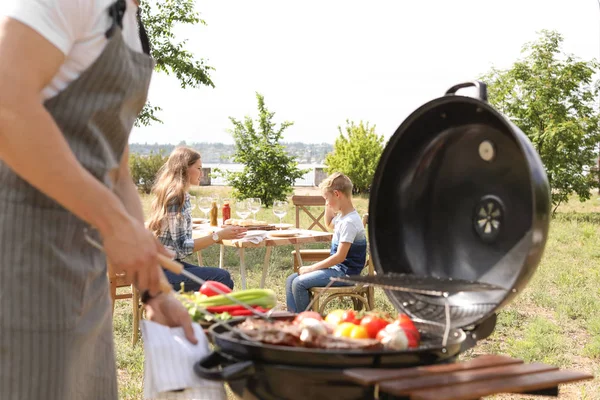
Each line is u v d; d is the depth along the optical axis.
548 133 19.83
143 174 26.45
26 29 1.18
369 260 5.53
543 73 20.66
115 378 1.71
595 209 22.22
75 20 1.26
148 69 1.48
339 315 1.66
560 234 12.70
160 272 1.42
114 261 1.26
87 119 1.34
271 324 1.55
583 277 7.77
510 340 5.17
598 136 20.05
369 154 27.86
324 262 5.26
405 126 1.76
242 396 1.46
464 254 1.66
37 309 1.34
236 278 7.76
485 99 1.59
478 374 1.27
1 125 1.17
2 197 1.33
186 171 5.13
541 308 6.45
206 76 17.05
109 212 1.22
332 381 1.32
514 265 1.49
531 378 1.26
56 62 1.23
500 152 1.57
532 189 1.37
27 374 1.35
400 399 1.27
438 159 1.75
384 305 6.39
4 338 1.33
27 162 1.18
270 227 6.38
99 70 1.33
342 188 5.35
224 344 1.49
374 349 1.39
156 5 16.97
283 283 7.52
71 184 1.20
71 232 1.38
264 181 18.59
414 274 1.75
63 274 1.37
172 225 5.05
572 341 5.32
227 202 7.02
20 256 1.33
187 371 1.47
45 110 1.21
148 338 1.49
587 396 4.00
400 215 1.84
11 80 1.16
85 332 1.46
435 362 1.40
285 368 1.34
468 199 1.68
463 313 1.58
